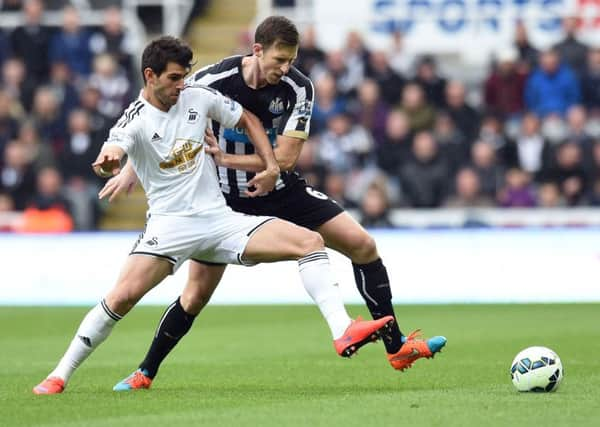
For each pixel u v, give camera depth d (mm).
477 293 55844
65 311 53969
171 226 24750
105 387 27328
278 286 57000
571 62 62219
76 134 62281
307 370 31156
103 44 65188
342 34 66812
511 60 62062
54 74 64375
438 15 65438
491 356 34031
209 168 25297
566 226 57500
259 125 25828
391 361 26750
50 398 24250
